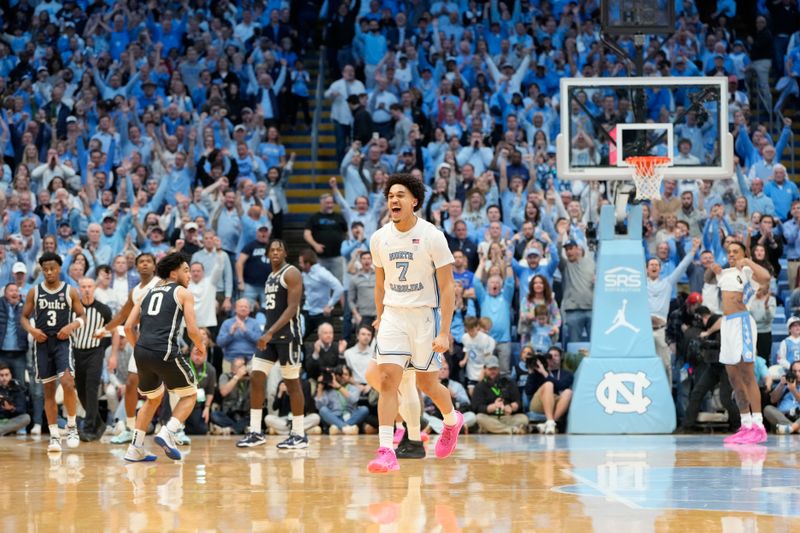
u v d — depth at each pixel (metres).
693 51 18.92
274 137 16.67
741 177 14.81
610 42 12.00
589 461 7.28
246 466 7.02
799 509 4.56
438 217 13.70
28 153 15.67
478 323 12.03
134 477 6.27
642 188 11.67
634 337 11.55
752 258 12.84
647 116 11.85
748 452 8.19
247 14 18.91
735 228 14.05
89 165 14.48
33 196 14.59
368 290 12.86
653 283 12.48
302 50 19.30
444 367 11.61
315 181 17.00
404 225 6.37
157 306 7.69
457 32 18.84
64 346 9.25
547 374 11.81
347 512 4.48
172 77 17.38
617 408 11.40
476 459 7.49
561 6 19.97
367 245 13.60
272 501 4.90
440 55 17.97
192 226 13.19
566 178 11.76
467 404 11.71
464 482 5.76
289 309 9.00
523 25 18.84
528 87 17.98
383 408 6.43
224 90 17.44
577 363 12.05
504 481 5.81
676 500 4.89
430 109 17.55
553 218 13.91
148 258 8.71
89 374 10.73
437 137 15.94
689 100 11.77
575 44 18.48
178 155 15.45
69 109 17.11
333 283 13.04
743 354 9.48
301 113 18.69
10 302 11.73
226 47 18.05
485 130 16.66
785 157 18.08
